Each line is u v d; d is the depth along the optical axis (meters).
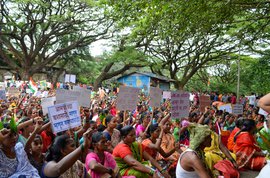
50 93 18.72
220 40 27.89
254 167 8.76
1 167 3.84
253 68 24.94
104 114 9.79
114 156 5.84
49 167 3.78
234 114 12.64
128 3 10.98
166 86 41.09
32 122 5.69
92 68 47.09
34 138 4.63
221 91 48.56
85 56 42.41
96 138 5.12
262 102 2.40
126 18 11.74
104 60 37.97
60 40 40.81
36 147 4.65
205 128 4.08
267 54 24.22
